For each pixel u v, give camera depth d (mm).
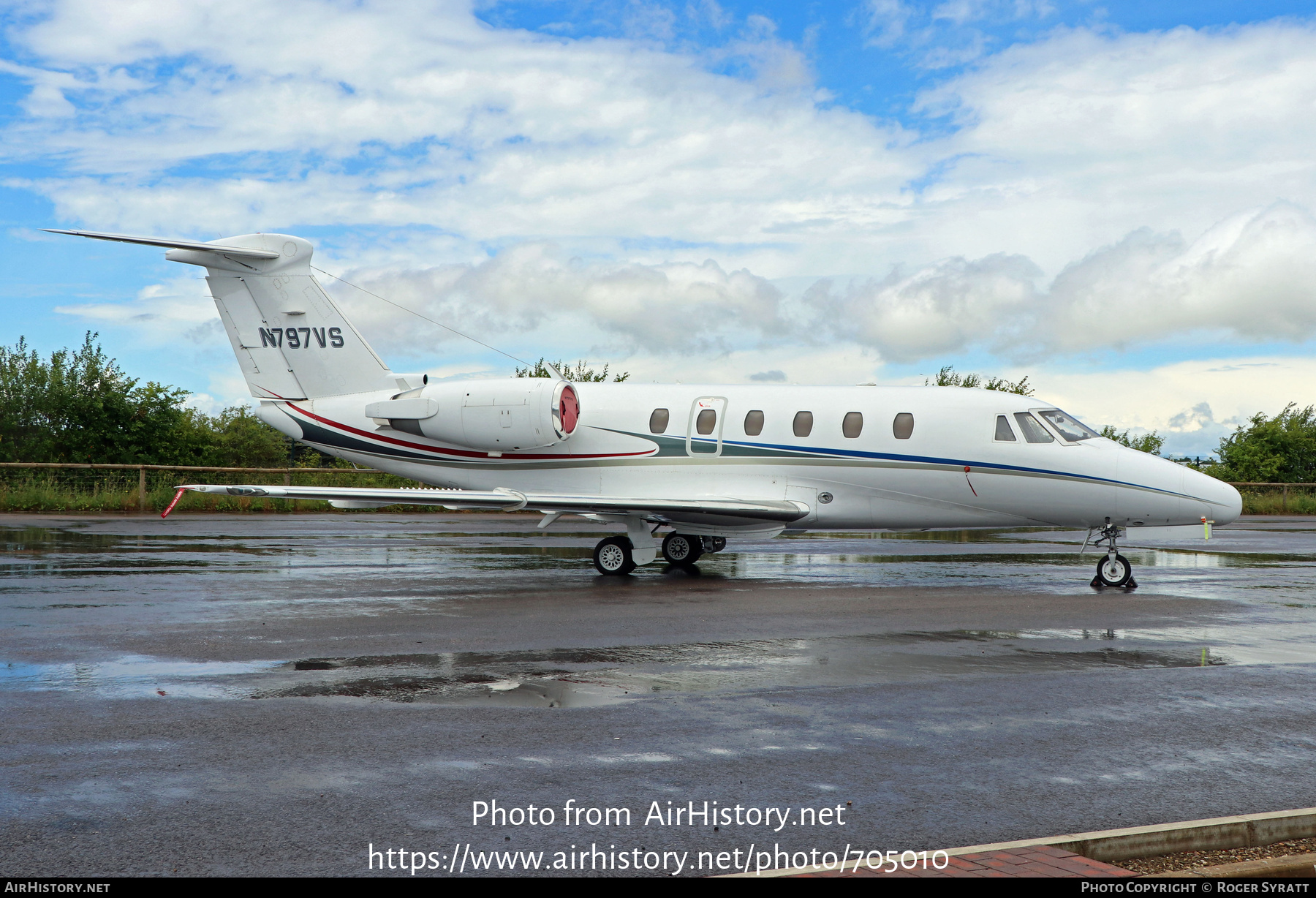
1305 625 11016
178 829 4648
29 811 4859
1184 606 12469
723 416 16547
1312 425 48094
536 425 16594
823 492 16156
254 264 18094
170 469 29766
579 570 15992
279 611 11297
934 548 21734
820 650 9242
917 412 15836
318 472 31281
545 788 5273
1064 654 9141
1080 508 15070
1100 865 4246
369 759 5746
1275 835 4684
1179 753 5992
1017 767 5691
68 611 11078
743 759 5797
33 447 32812
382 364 17922
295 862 4309
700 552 16891
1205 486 14648
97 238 15711
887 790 5277
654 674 8125
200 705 6977
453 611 11367
